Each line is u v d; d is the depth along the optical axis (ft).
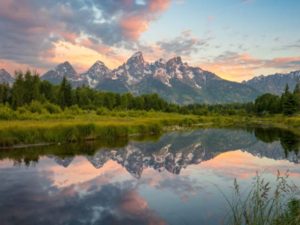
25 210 49.55
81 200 55.47
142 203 53.57
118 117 288.92
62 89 361.51
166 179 72.95
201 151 123.34
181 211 48.88
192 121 310.45
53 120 210.38
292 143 146.10
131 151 119.96
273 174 77.41
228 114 497.05
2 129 120.57
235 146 138.10
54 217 46.44
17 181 68.95
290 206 41.93
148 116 332.19
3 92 328.49
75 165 89.20
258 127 271.28
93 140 147.84
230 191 60.54
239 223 37.91
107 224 43.65
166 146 136.77
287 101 394.52
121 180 71.82
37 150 112.68
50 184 66.85
